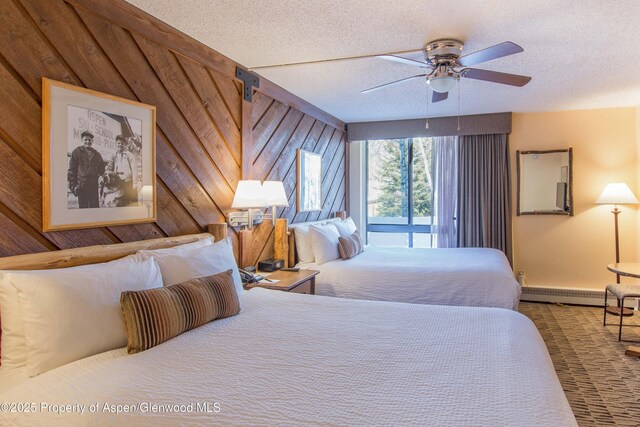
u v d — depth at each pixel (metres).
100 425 1.22
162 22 2.54
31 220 1.84
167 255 2.25
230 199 3.27
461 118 5.44
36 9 1.85
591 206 5.14
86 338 1.64
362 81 3.82
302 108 4.52
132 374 1.49
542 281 5.33
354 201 6.17
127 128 2.30
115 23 2.24
